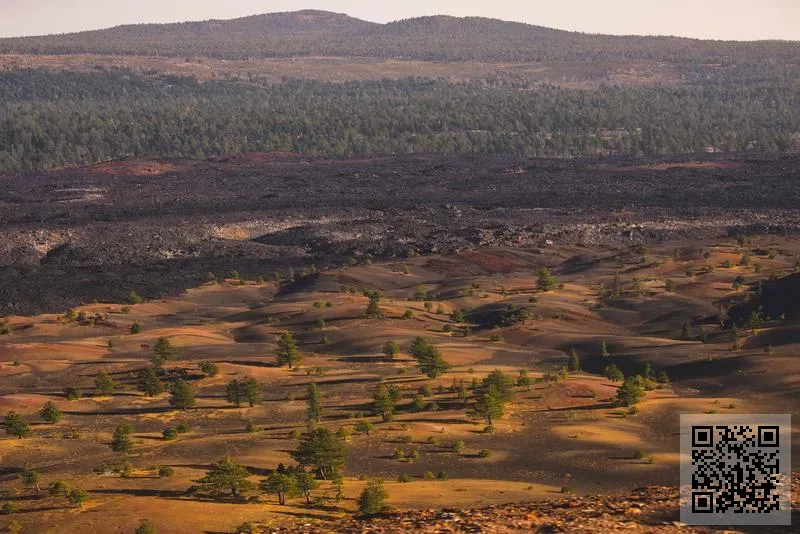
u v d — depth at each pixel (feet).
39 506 296.51
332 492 301.43
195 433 454.81
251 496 296.92
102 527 257.34
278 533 134.00
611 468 362.74
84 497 294.25
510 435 419.54
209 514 263.70
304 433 416.87
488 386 481.87
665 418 441.68
